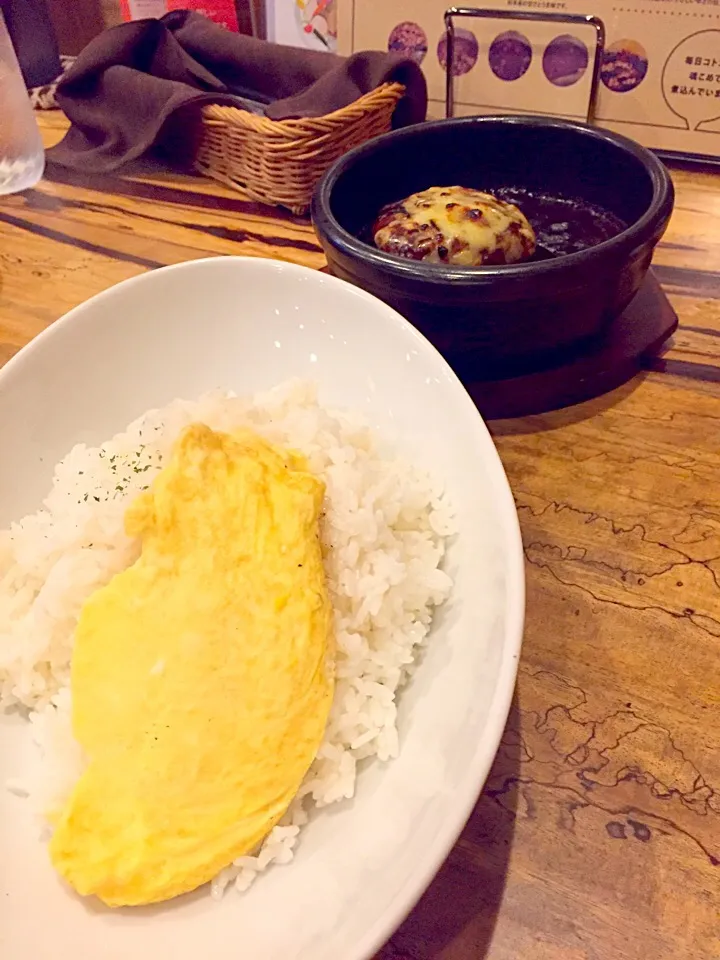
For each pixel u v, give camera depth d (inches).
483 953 8.5
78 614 10.9
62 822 8.8
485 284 12.8
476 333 13.8
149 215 23.0
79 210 23.5
